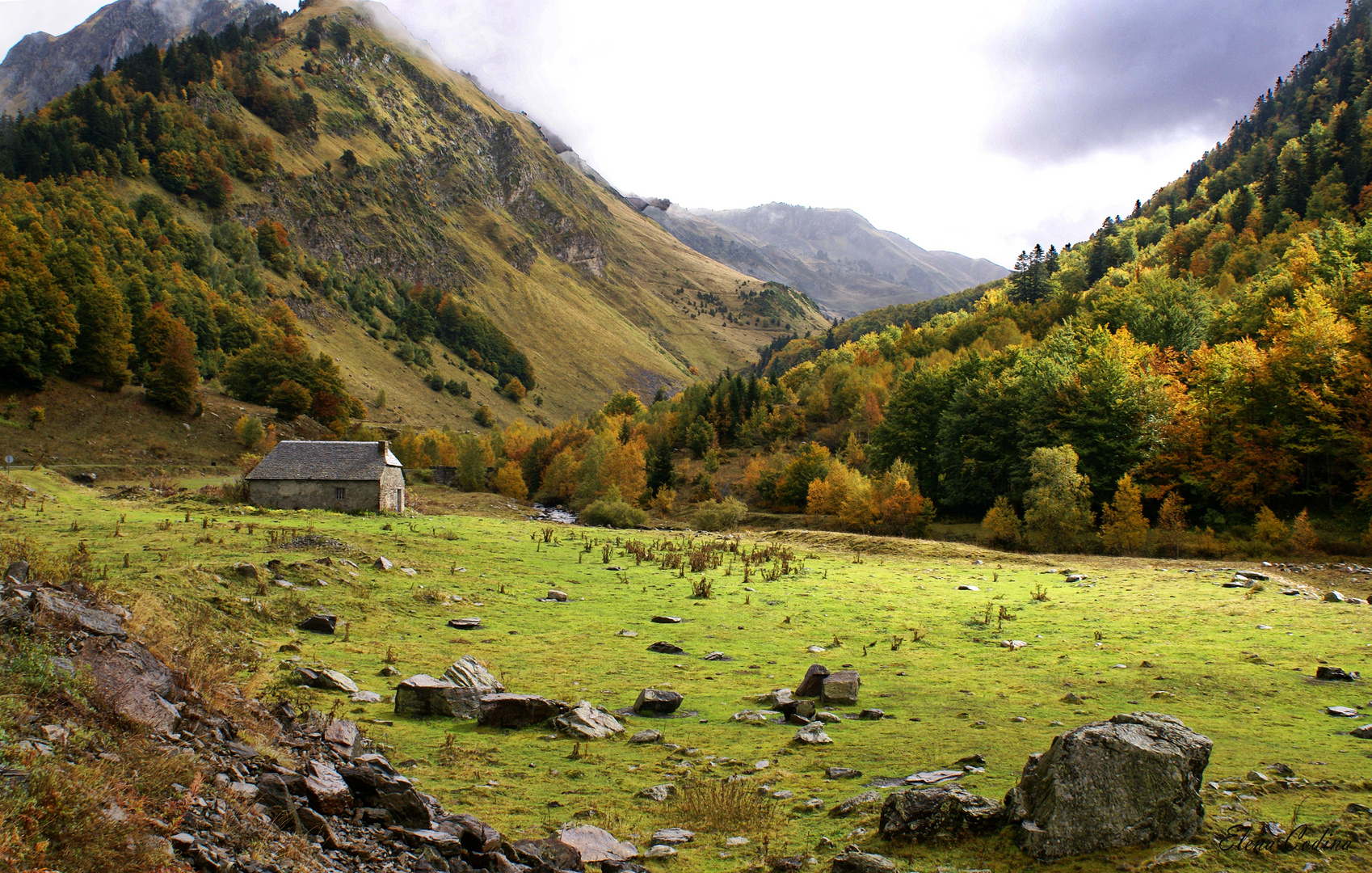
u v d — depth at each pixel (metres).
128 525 33.28
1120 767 7.92
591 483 92.06
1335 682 16.75
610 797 10.34
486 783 10.69
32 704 7.57
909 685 17.20
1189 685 16.59
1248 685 16.53
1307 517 50.41
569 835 8.56
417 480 118.56
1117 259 185.12
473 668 16.05
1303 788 9.64
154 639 11.90
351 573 26.95
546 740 12.94
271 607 20.84
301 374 125.69
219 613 19.08
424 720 13.81
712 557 41.75
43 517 35.56
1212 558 48.34
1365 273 67.38
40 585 11.84
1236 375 58.66
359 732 11.58
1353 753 11.48
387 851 7.66
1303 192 156.88
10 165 187.62
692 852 8.46
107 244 158.00
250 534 33.59
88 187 190.00
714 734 13.48
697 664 19.56
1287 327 65.69
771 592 31.50
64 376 98.56
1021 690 16.70
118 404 99.38
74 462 83.06
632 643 21.73
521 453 133.75
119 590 15.89
